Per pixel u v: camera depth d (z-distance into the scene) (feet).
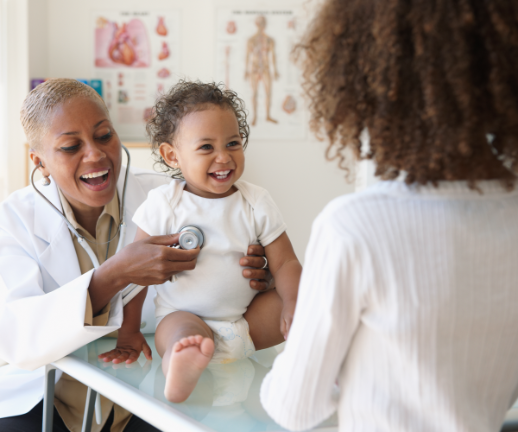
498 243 1.72
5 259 3.61
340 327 1.75
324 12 1.90
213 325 3.11
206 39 10.60
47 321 3.07
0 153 10.01
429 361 1.72
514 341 1.83
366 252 1.69
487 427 1.86
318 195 10.75
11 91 9.98
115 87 10.75
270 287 3.47
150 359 3.16
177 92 3.39
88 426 3.32
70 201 3.95
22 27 9.88
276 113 10.64
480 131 1.65
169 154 3.42
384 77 1.68
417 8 1.61
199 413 2.44
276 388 1.90
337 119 1.88
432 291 1.68
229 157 3.18
